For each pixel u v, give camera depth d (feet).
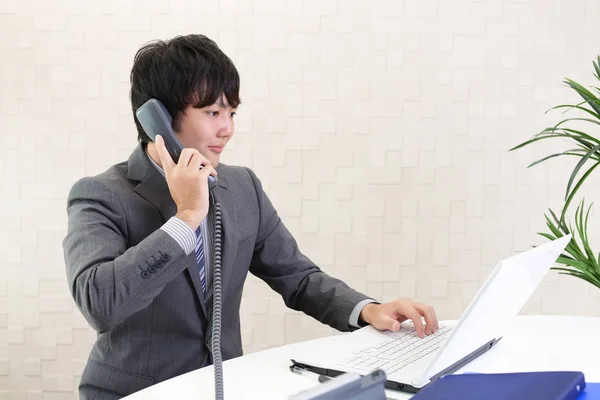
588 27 8.31
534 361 4.21
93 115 8.27
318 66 8.30
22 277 8.41
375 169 8.43
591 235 8.48
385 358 4.06
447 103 8.37
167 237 4.21
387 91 8.35
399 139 8.40
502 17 8.30
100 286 4.06
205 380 3.92
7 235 8.36
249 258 5.35
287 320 8.59
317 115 8.35
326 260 8.52
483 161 8.43
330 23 8.26
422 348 4.29
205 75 4.54
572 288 8.59
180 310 4.70
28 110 8.25
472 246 8.54
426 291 8.57
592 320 5.26
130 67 8.23
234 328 5.22
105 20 8.19
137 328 4.69
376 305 4.99
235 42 8.26
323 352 4.22
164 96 4.59
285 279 5.58
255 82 8.30
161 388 3.79
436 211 8.48
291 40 8.27
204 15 8.23
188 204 4.32
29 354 8.50
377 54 8.30
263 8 8.23
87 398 4.75
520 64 8.34
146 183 4.84
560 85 8.36
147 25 8.21
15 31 8.17
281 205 8.46
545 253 4.19
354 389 2.49
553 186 8.45
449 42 8.31
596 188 8.43
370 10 8.26
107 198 4.68
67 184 8.32
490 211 8.50
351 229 8.48
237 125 8.36
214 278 4.56
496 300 3.75
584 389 3.40
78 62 8.21
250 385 3.82
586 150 6.04
